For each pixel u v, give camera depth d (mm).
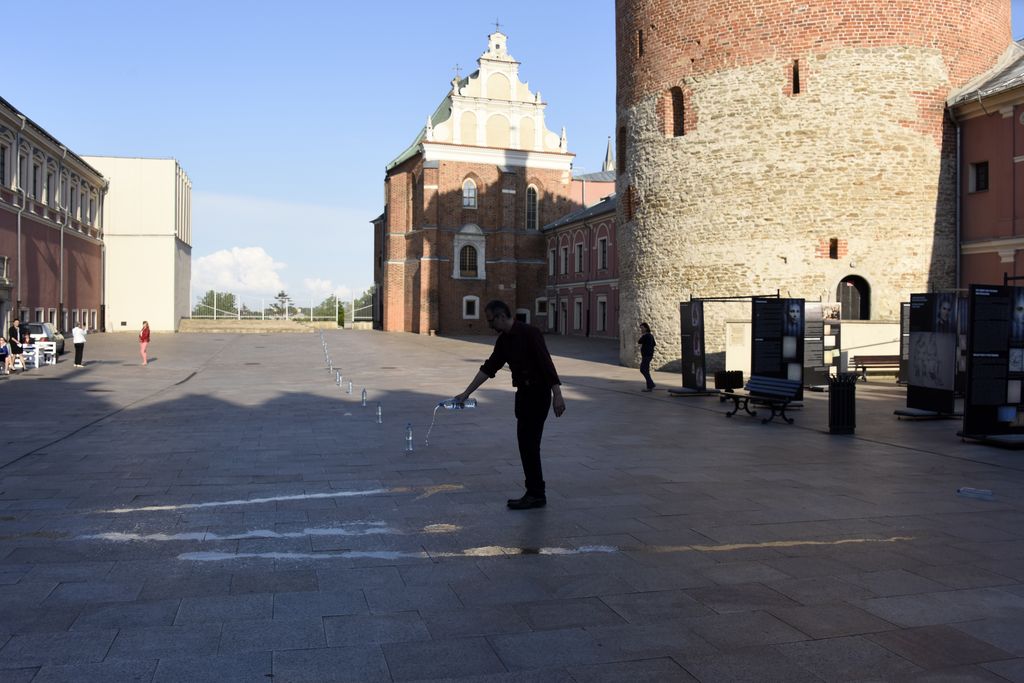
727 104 27172
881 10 25703
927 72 26016
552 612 5316
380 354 41812
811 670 4461
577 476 10086
